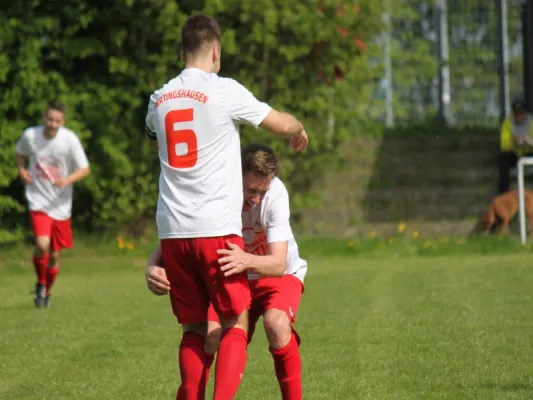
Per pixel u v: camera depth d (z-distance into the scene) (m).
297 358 17.45
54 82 56.06
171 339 27.42
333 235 60.59
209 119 16.42
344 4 59.12
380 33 63.19
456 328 27.48
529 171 67.38
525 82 70.88
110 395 20.67
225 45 55.69
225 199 16.38
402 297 34.53
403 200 64.69
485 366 22.34
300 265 18.73
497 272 41.38
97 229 59.16
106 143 55.88
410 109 77.50
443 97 76.44
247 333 17.48
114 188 56.94
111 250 55.62
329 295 35.81
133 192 57.81
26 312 33.84
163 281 16.81
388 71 76.56
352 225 62.09
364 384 20.88
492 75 76.69
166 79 57.38
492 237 55.97
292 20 57.09
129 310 33.69
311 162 62.94
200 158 16.39
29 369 23.52
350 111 64.12
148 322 30.70
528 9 70.12
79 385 21.64
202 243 16.31
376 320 29.42
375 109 76.44
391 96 77.19
